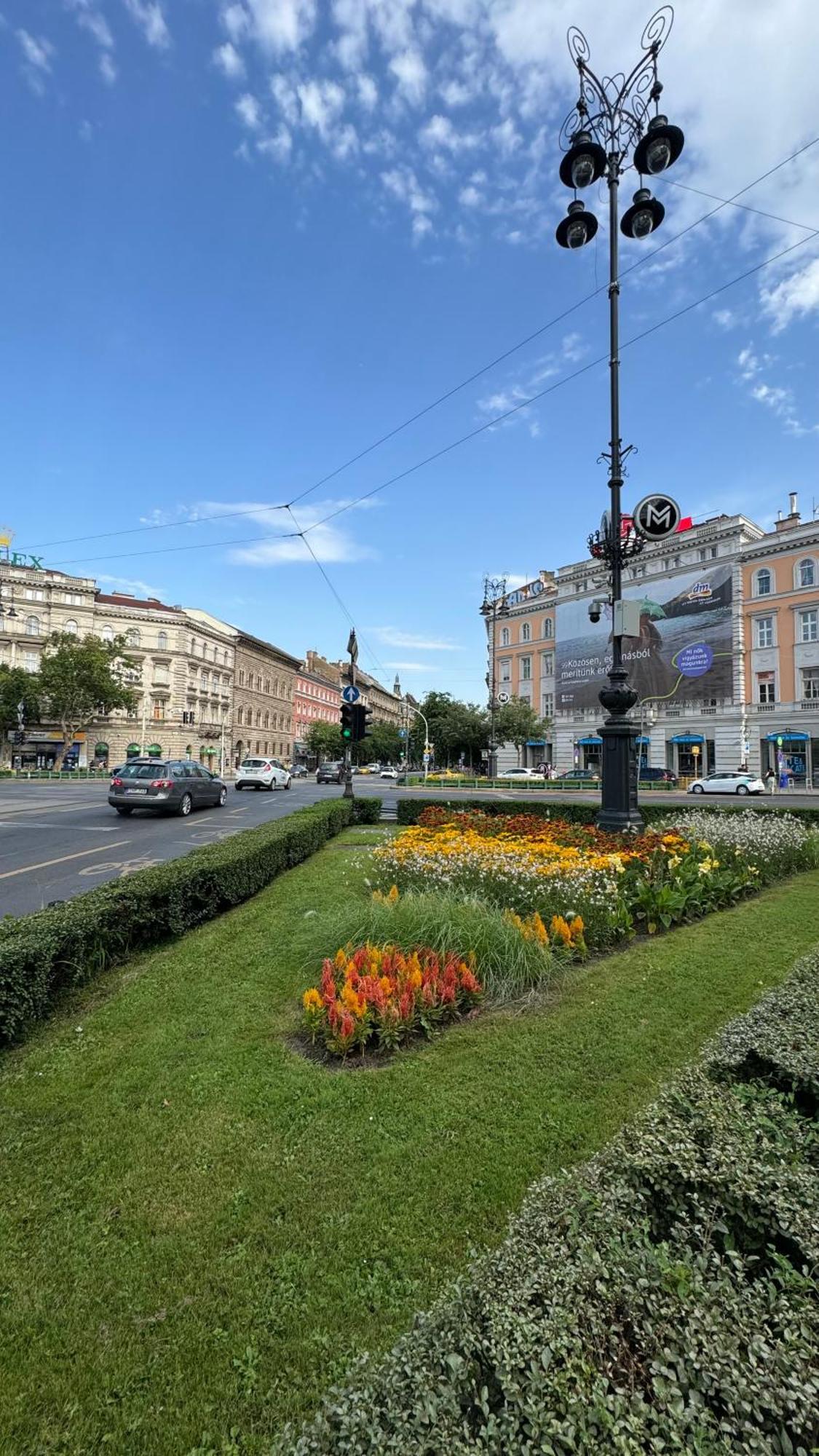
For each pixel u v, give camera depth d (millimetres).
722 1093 2055
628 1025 3652
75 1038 3523
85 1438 1491
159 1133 2656
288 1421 1494
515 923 4645
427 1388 1122
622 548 9227
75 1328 1774
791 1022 2482
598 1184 1669
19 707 41219
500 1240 2051
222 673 60562
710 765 39969
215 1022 3723
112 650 45125
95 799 19969
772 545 37531
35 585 48031
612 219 8930
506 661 55938
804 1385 1043
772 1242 1500
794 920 5938
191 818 14914
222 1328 1768
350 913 4844
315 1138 2625
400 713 137375
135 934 4922
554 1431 977
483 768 57250
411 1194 2287
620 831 8578
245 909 6238
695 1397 1033
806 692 36375
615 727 8883
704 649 40219
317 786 39219
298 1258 2004
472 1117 2764
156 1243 2068
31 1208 2219
